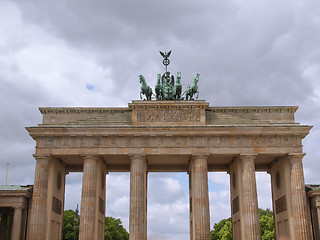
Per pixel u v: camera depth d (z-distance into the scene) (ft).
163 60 338.34
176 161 326.24
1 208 316.40
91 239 274.57
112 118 305.12
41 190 282.15
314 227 286.66
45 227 281.13
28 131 290.35
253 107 307.78
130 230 275.18
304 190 283.38
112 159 314.35
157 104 300.61
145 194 300.40
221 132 290.35
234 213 317.63
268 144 292.40
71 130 290.56
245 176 287.07
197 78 315.78
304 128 289.74
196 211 280.10
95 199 285.84
